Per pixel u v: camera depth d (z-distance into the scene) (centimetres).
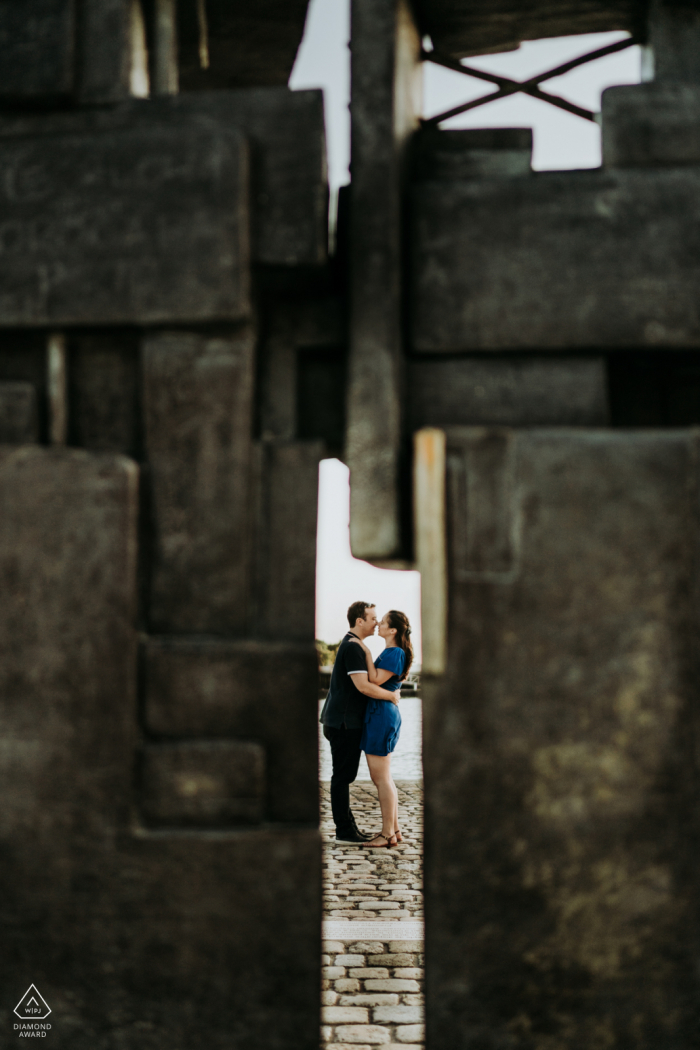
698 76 239
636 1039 203
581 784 204
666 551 207
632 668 205
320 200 216
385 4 221
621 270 218
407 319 227
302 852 205
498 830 204
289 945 205
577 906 204
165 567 216
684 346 216
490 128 239
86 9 230
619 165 224
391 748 468
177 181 216
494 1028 203
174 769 209
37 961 210
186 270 214
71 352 227
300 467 216
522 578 206
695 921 203
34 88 227
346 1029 258
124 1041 208
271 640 214
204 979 206
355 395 218
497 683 205
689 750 204
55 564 212
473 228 221
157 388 218
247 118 220
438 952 204
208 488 216
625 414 232
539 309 219
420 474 209
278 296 231
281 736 210
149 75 248
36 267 220
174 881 207
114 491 211
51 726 211
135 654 211
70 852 209
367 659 460
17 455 213
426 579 209
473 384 223
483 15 261
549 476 207
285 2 294
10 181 223
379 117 220
